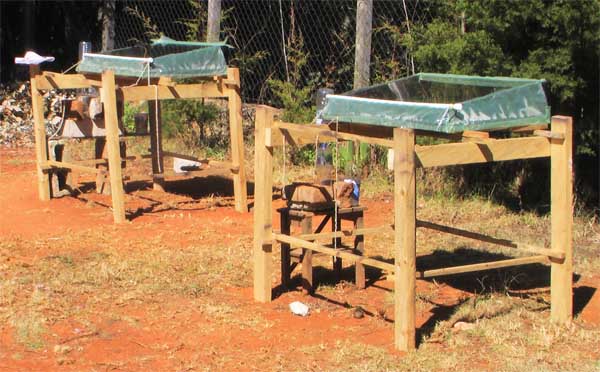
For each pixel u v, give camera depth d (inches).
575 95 307.7
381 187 362.0
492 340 220.5
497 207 336.2
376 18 402.3
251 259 276.2
